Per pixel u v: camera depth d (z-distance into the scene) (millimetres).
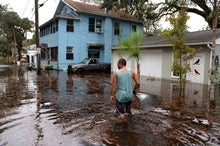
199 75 16562
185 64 12781
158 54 20094
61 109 8055
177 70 12477
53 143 5031
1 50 62812
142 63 22047
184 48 12109
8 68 31359
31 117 6996
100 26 29281
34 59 36969
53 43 28641
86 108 8227
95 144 4977
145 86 14758
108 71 25500
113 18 29703
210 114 7828
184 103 9641
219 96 11430
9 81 16359
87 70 24062
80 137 5359
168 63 18938
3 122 6484
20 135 5500
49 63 29953
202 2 23594
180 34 12055
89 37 28531
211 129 6168
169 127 6180
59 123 6406
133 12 25984
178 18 11938
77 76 20531
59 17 26391
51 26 29578
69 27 27359
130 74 6453
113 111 7719
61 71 26016
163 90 13117
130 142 5102
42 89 12773
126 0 24234
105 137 5359
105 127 6020
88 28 28422
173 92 12469
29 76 20125
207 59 15938
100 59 29422
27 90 12359
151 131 5812
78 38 27875
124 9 26688
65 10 30469
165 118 7062
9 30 52156
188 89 13594
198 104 9492
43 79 17781
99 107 8383
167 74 19062
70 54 27609
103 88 13484
